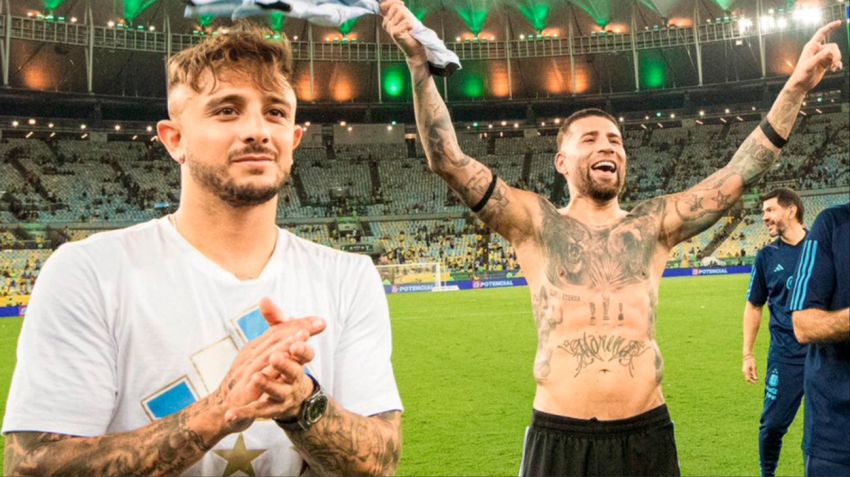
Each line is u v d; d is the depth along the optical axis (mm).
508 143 54656
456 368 11445
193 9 2006
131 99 49344
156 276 1866
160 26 48906
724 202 3713
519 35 53844
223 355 1849
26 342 1731
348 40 51719
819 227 3115
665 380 9633
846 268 2959
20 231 38781
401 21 3305
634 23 52188
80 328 1739
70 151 47094
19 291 33781
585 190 3707
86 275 1800
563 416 3346
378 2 3262
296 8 2107
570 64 53500
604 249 3596
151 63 49156
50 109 49938
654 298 3592
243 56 1836
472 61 53156
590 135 3736
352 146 53188
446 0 51969
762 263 5434
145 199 44531
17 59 46062
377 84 53219
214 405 1581
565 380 3395
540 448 3369
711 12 51375
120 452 1590
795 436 6605
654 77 53562
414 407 8555
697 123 54406
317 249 2154
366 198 48188
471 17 52875
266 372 1521
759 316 5645
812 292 3010
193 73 1822
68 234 39531
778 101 3699
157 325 1818
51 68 47250
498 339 15016
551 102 54781
